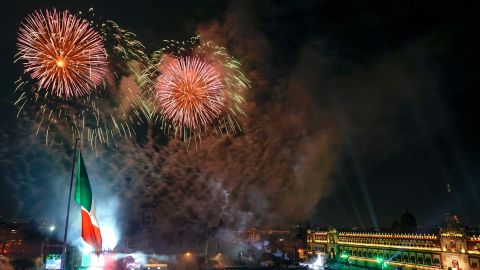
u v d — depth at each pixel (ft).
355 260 342.44
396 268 290.35
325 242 386.52
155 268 286.87
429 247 267.18
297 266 352.28
